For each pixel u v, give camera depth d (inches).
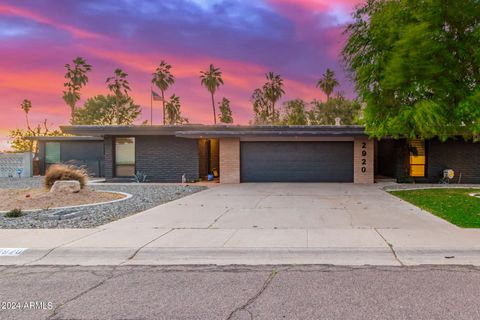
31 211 393.1
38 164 956.0
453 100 370.9
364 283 171.5
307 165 706.8
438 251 221.1
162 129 724.0
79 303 151.7
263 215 349.7
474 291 160.1
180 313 140.3
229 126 710.5
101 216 358.9
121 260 217.9
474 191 534.9
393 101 401.4
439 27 359.6
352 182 693.9
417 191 544.4
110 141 754.8
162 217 343.0
